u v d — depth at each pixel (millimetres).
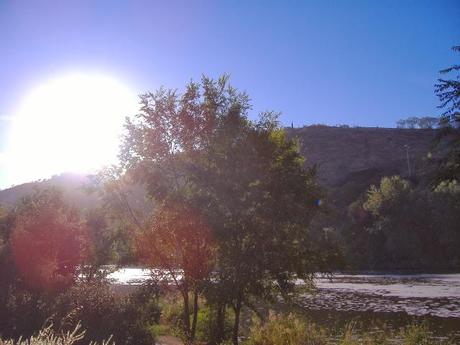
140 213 15547
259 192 13414
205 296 13312
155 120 14703
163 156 14602
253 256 13016
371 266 77000
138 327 15633
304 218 13641
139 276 56688
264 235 13102
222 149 14070
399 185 79312
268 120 14547
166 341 16656
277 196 13391
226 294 12930
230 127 14211
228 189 13391
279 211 13234
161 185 14258
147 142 14648
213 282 13461
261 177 13477
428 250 76750
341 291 41094
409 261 75875
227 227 12859
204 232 13586
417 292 39156
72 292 16922
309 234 14055
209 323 17094
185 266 14672
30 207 20859
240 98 14945
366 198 89125
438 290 40500
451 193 67062
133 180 14844
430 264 74688
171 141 14742
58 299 16922
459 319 24297
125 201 15617
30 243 18406
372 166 134250
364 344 15711
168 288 15797
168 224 14180
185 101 14766
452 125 12750
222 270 13312
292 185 13492
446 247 75500
